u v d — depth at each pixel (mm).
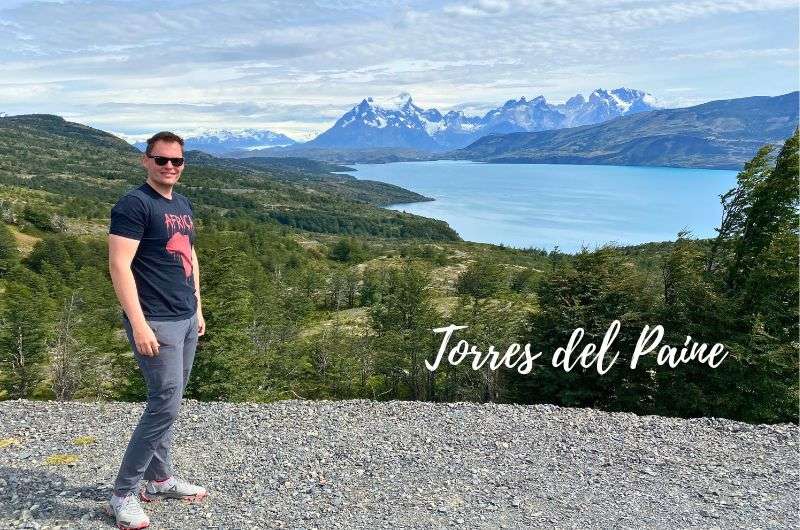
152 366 5434
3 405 10398
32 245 130625
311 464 7824
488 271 51562
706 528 6234
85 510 5836
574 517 6430
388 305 45469
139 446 5535
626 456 8609
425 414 10516
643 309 25203
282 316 56469
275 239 167500
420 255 146625
